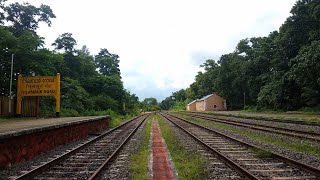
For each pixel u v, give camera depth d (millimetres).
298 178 8453
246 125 25938
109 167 10336
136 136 20406
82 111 40031
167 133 21047
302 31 55688
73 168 10188
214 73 101938
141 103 134250
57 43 59531
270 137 17656
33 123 17062
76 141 18500
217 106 97188
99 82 60188
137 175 9125
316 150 13039
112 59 92188
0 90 31500
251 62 75812
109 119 32938
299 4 55719
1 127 13789
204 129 24375
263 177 8617
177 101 171500
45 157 12570
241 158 11555
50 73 34156
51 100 35969
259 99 61219
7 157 10453
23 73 32750
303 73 44906
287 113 46219
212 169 9773
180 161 11453
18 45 30734
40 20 42406
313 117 33406
